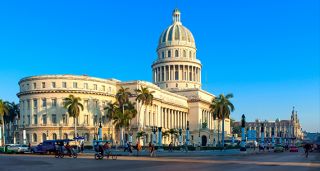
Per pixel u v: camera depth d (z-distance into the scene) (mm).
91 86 134125
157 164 43531
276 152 100812
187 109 185125
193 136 176750
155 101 152500
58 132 127062
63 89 128375
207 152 86812
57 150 64000
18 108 159750
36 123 129000
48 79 129125
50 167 39438
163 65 199375
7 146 82875
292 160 54781
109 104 122750
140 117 142375
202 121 188375
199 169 36031
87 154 76562
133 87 143250
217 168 37531
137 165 41906
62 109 128625
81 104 119812
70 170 35500
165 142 154625
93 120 132875
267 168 38156
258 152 95375
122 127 118875
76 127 126188
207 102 193875
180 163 45375
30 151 82812
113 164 43875
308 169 37219
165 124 163500
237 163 45969
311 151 107938
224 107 125562
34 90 129375
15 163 46188
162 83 198625
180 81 196000
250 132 140375
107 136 136000
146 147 105688
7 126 166625
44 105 129125
